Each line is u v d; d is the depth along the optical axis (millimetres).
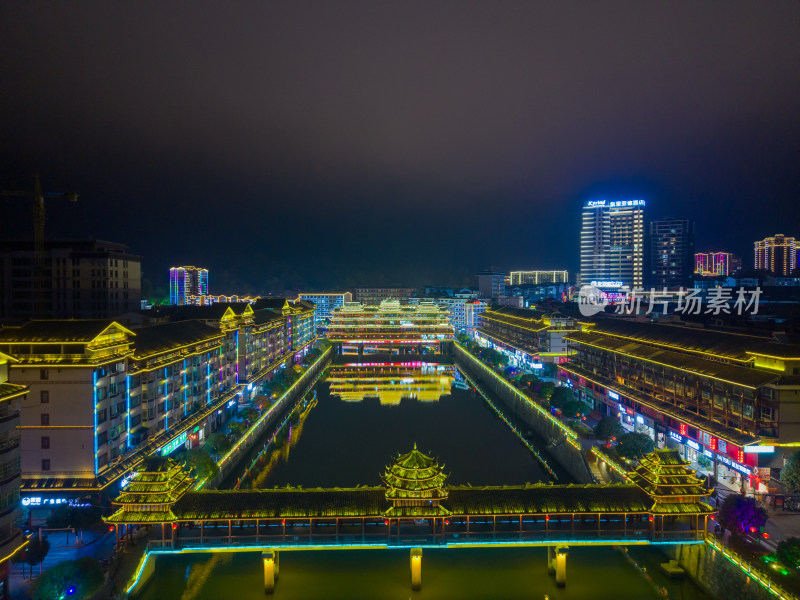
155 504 67562
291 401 176000
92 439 82188
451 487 73500
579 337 160875
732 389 89688
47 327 85812
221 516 67375
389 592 69188
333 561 76875
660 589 70438
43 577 56406
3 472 59000
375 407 180875
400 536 69000
